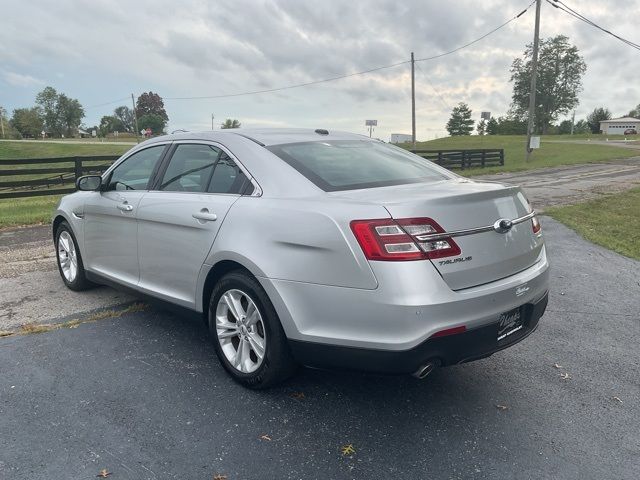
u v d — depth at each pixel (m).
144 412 3.12
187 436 2.89
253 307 3.30
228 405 3.21
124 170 4.61
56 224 5.55
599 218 10.41
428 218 2.78
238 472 2.60
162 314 4.74
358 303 2.79
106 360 3.80
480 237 2.96
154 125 137.38
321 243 2.89
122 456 2.71
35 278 5.90
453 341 2.80
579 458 2.74
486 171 24.72
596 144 53.62
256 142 3.68
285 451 2.77
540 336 4.37
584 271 6.40
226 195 3.54
